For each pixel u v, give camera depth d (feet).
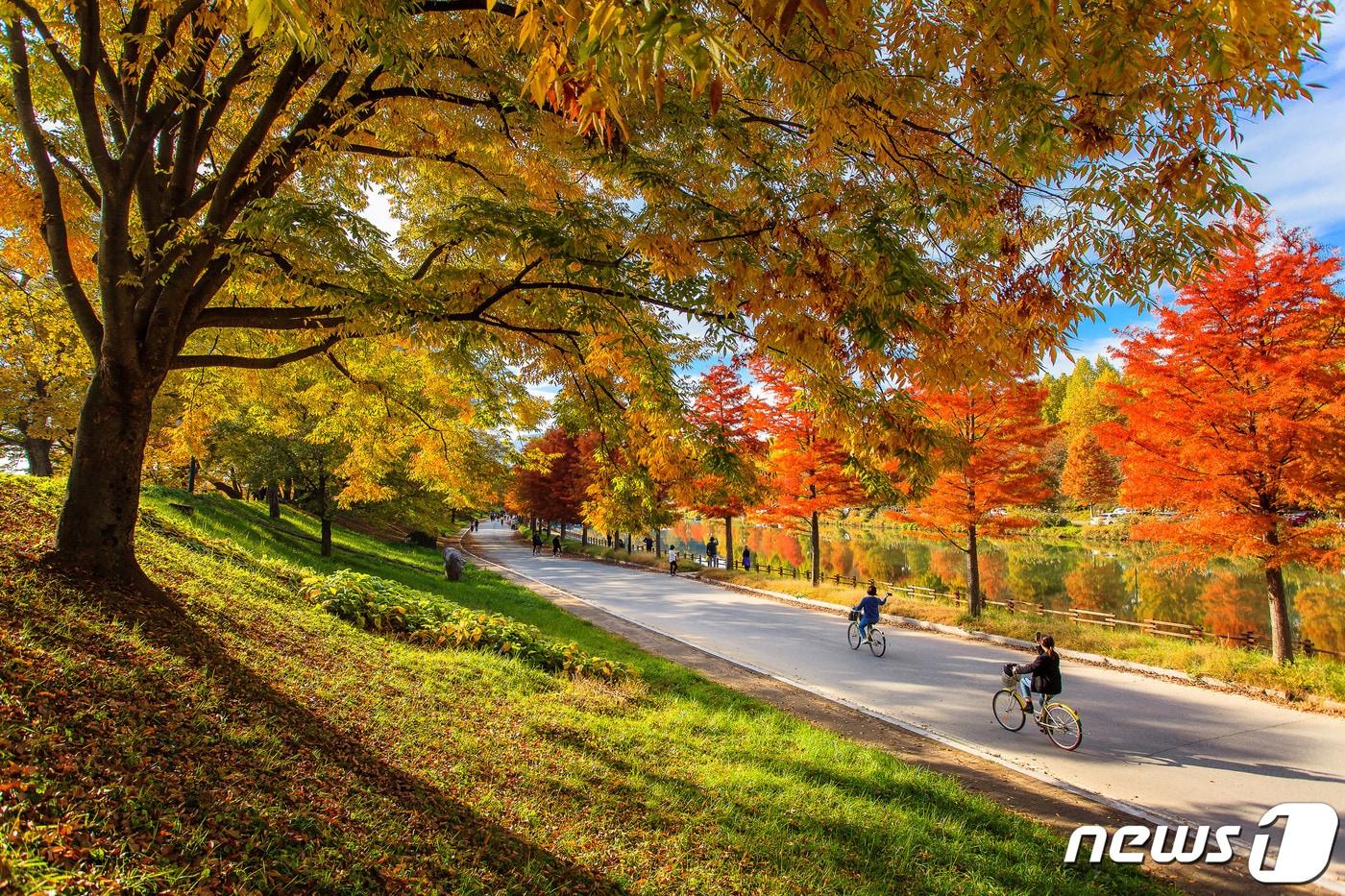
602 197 25.99
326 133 21.12
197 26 21.83
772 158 18.31
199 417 37.55
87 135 21.31
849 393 18.22
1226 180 11.71
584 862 15.57
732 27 11.51
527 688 29.86
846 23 11.38
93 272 29.07
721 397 76.84
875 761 26.78
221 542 44.86
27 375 67.56
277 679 21.02
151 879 10.20
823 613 71.92
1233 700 38.45
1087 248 14.84
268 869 11.84
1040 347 15.70
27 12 19.95
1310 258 38.55
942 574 115.34
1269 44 10.02
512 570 114.32
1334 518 42.80
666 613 70.74
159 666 17.70
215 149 29.76
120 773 12.62
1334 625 64.75
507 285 21.57
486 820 16.34
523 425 37.60
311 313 24.38
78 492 22.31
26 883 8.99
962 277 16.51
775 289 15.12
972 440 57.98
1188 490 42.57
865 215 15.35
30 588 19.15
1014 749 30.83
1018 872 18.65
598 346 23.81
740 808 20.39
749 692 39.60
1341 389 37.47
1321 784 26.66
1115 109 11.93
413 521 81.71
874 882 17.10
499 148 23.94
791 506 81.41
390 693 23.63
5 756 11.59
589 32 5.79
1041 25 10.41
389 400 37.35
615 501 27.89
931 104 14.78
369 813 14.82
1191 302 41.04
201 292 23.81
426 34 18.43
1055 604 80.84
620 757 22.79
